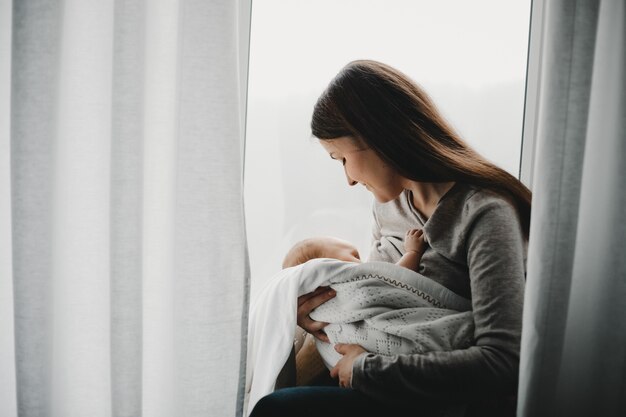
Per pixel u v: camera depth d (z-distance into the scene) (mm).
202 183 833
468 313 944
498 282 877
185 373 853
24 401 803
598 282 980
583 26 889
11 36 811
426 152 1002
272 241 1332
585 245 991
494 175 990
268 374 981
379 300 981
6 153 871
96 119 850
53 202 816
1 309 881
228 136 843
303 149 1305
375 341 962
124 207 806
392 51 1283
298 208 1328
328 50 1272
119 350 815
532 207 914
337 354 1017
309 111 1290
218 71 831
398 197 1150
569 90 890
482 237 916
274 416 850
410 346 939
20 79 777
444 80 1298
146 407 911
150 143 890
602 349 974
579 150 902
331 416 855
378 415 863
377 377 867
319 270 1007
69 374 861
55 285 841
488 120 1312
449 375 841
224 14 831
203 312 843
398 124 1014
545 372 903
